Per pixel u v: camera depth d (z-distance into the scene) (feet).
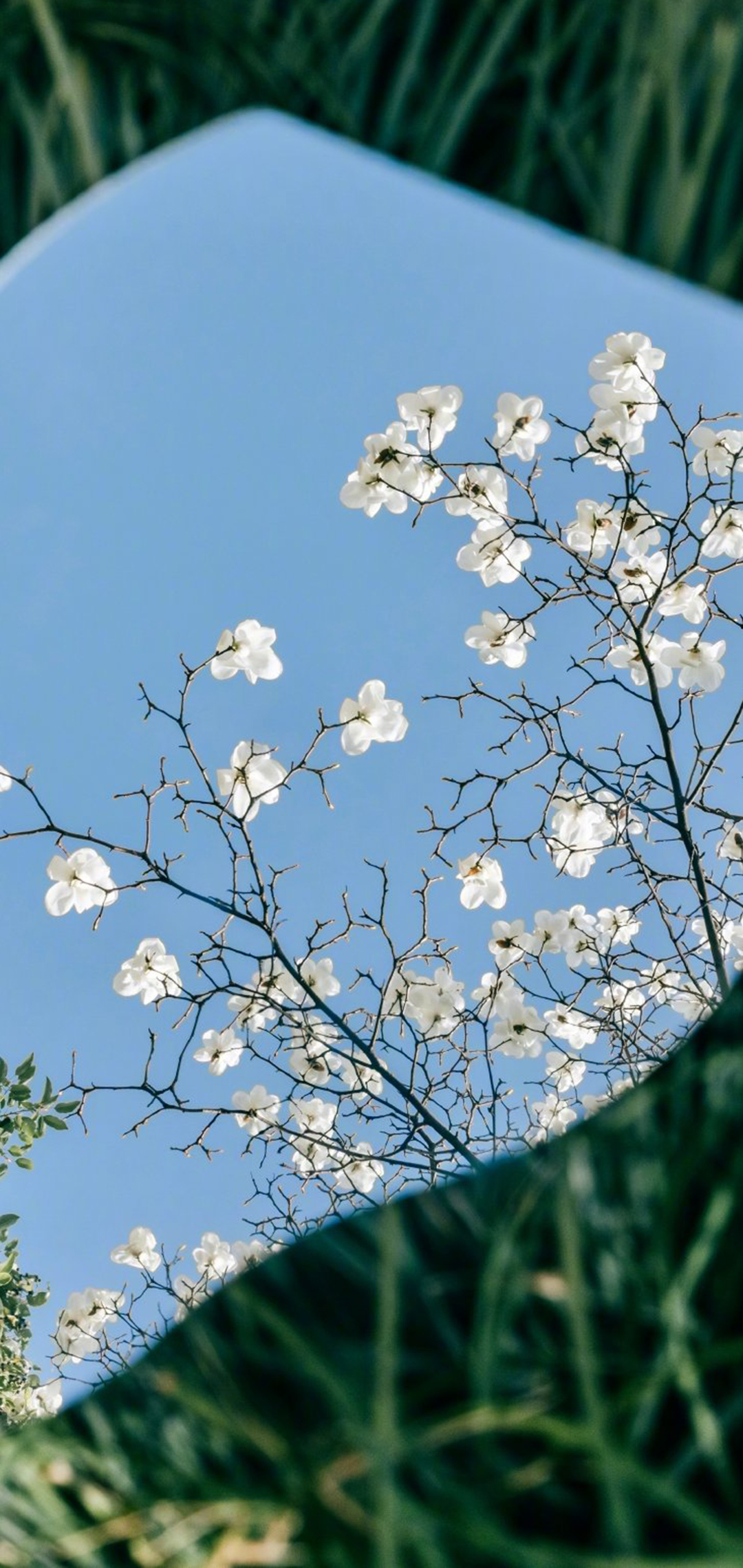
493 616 9.61
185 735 9.06
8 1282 10.32
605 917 10.36
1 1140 9.61
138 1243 10.28
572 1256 1.22
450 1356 1.33
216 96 2.52
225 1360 1.43
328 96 2.49
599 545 9.66
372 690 9.55
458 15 2.45
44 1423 1.53
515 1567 1.07
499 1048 10.13
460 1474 1.16
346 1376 1.30
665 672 9.37
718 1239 1.33
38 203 2.54
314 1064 9.89
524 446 9.48
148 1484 1.38
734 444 8.96
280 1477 1.28
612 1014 9.66
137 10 2.49
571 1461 1.17
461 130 2.43
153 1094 9.34
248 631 9.33
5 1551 1.37
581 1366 1.12
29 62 2.50
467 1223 1.54
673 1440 1.20
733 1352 1.18
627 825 9.50
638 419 9.12
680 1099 1.54
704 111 2.26
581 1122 1.59
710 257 2.27
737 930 9.85
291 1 2.47
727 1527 1.04
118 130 2.52
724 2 2.26
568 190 2.36
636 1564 0.97
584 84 2.34
